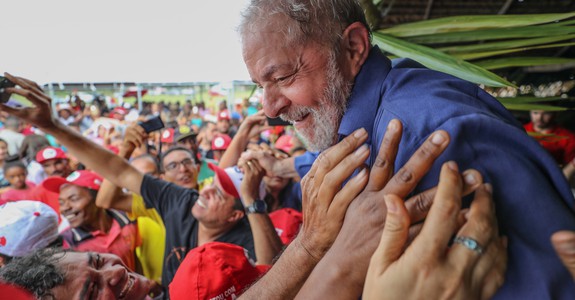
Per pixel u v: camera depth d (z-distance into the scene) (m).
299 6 0.60
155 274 1.72
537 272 0.45
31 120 1.38
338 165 0.53
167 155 2.15
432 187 0.50
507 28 0.94
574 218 0.47
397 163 0.54
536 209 0.47
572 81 2.61
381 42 0.97
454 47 1.03
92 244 1.61
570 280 0.45
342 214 0.55
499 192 0.47
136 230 1.70
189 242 1.47
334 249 0.54
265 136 3.90
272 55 0.61
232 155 1.84
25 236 1.27
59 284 0.83
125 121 5.30
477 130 0.49
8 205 1.32
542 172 0.50
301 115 0.67
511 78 2.56
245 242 1.42
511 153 0.49
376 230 0.51
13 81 1.30
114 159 1.62
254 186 1.38
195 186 2.18
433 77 0.63
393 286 0.42
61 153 2.63
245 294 0.67
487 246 0.41
